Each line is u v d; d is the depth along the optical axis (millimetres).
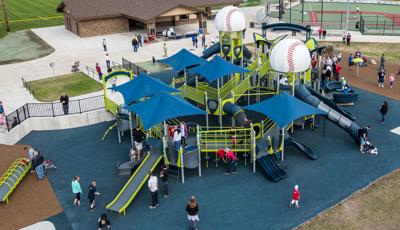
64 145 29453
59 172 25938
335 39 55000
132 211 21797
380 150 26688
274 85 32156
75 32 62062
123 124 29062
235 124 28062
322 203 21641
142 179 23344
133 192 22594
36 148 29156
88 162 26984
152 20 55406
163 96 25109
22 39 61156
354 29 60125
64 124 32188
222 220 20672
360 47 51031
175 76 41656
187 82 36312
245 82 31156
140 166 24172
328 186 23078
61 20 74750
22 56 51719
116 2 61781
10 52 54094
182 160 23609
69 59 49375
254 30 61375
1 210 22375
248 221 20516
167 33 56844
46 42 58156
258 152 24891
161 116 23953
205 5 63312
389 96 35312
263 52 36156
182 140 24422
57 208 22375
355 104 33812
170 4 59188
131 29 63281
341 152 26688
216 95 30234
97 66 41000
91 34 60031
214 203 22047
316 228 19812
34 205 22719
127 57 49000
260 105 26016
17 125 30672
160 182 24156
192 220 19562
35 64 48000
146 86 27984
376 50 49562
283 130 25219
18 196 23594
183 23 65000
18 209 22422
